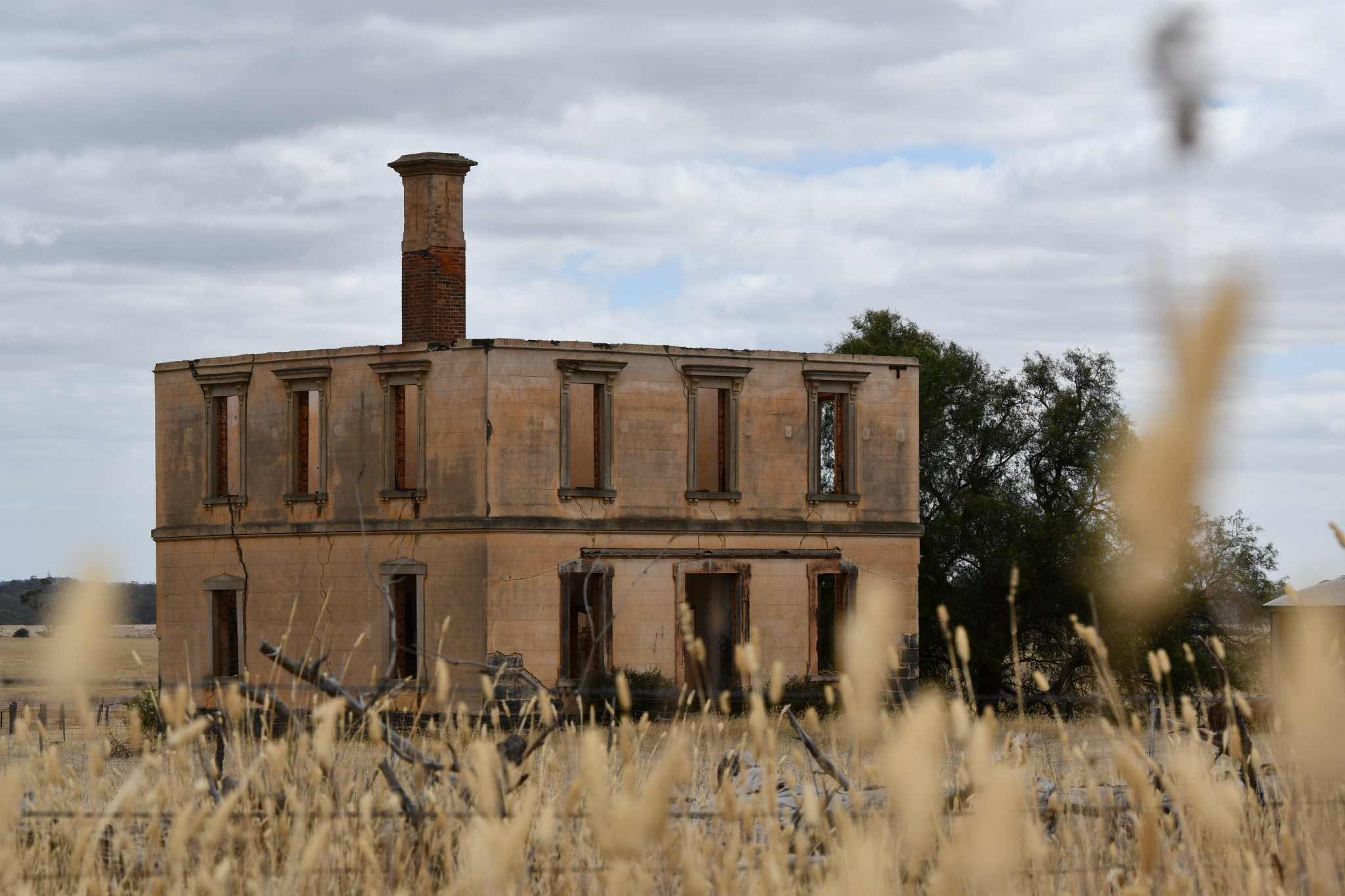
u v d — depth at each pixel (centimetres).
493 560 4366
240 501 4825
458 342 4456
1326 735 350
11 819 543
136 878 596
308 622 4653
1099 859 591
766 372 4838
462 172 5097
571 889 502
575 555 4481
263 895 560
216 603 4903
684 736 323
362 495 4606
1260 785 661
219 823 482
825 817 581
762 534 4766
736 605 4709
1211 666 4153
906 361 5078
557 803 568
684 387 4697
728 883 498
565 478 4491
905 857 414
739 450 4772
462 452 4438
